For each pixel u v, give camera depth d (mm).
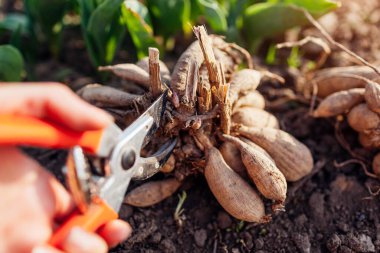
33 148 508
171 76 432
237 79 421
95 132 316
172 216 438
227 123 401
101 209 326
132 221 433
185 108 390
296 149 414
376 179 454
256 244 423
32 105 298
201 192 449
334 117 487
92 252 304
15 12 659
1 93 288
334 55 563
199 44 412
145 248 426
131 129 342
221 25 502
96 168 328
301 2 497
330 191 455
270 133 415
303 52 577
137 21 463
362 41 579
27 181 324
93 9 499
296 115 508
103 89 435
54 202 330
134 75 429
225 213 433
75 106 299
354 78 458
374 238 427
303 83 540
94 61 526
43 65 591
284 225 433
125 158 334
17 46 544
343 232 431
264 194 392
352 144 479
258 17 519
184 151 406
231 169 397
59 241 308
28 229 313
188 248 426
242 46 543
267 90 534
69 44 612
